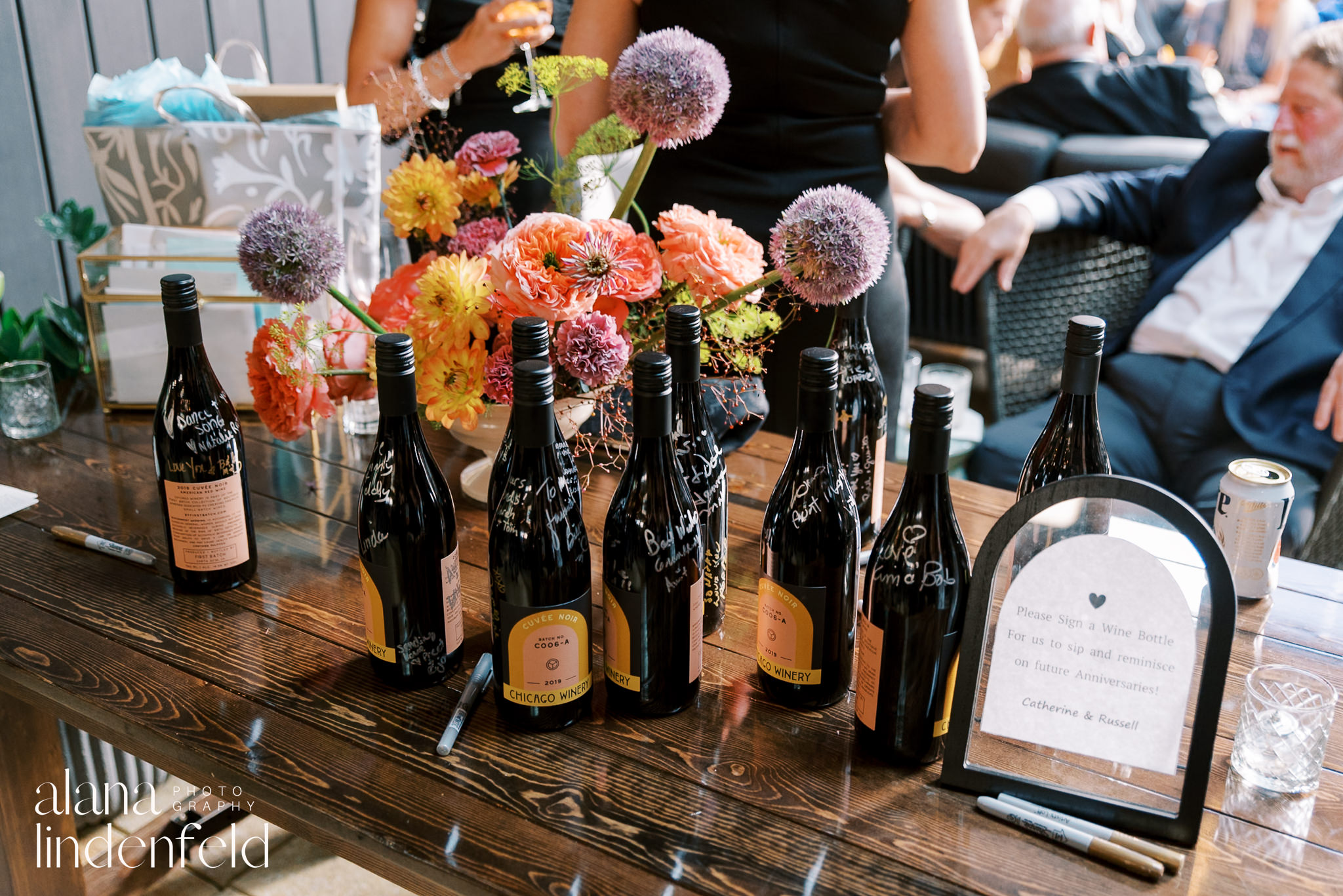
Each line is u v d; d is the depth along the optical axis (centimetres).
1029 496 83
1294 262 242
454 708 102
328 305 167
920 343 288
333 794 91
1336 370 238
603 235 102
